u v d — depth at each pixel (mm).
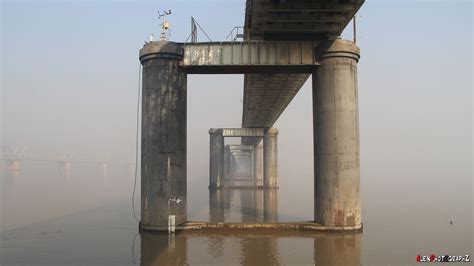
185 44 31453
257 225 29125
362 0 27062
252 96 55000
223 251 22906
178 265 19688
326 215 29531
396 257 21391
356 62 31328
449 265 19719
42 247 24062
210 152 84000
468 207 45969
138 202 53750
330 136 29906
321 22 30344
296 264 19938
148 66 30469
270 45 31406
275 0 27297
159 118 29844
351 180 29547
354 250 23047
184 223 29734
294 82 46719
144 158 30219
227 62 31156
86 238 26844
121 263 20203
